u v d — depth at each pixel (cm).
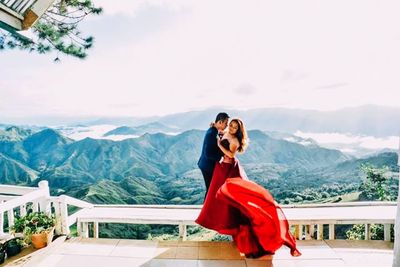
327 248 426
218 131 448
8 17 347
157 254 421
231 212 409
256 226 389
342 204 499
